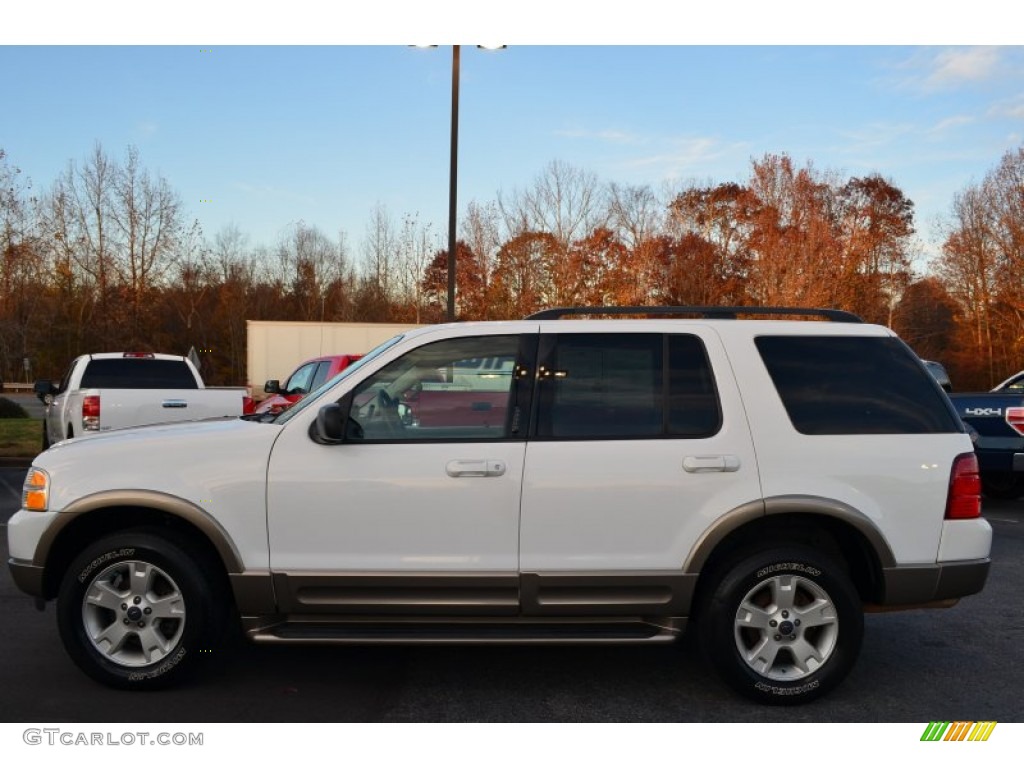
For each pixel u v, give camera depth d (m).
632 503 4.48
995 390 11.62
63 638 4.58
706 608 4.53
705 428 4.58
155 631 4.58
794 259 44.56
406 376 4.70
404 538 4.50
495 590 4.49
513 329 4.75
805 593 4.60
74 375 13.31
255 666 5.10
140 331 55.22
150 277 56.19
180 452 4.60
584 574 4.47
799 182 47.12
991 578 7.47
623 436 4.57
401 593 4.50
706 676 5.00
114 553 4.54
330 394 4.67
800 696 4.49
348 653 5.36
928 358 55.59
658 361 4.69
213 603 4.61
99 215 55.09
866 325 4.88
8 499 11.55
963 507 4.57
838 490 4.50
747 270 48.16
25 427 20.73
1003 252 52.12
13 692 4.63
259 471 4.54
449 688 4.78
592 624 4.56
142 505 4.53
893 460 4.55
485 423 4.62
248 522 4.52
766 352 4.72
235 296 59.81
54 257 54.12
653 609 4.50
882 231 57.38
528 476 4.49
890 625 6.11
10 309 41.16
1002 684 4.92
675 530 4.49
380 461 4.52
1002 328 53.16
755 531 4.69
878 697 4.70
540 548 4.49
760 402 4.61
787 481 4.50
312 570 4.49
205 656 4.71
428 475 4.49
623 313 4.89
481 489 4.48
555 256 41.28
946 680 4.98
